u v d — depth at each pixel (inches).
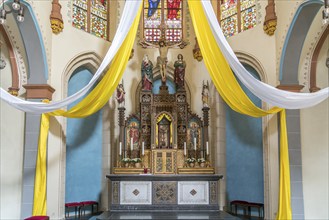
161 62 463.2
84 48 450.3
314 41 395.5
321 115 397.1
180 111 458.0
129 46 333.4
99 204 463.8
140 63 504.7
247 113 366.6
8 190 379.9
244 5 461.7
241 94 345.1
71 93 453.1
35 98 387.9
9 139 386.3
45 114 377.1
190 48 512.4
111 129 476.7
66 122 436.1
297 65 394.0
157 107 456.8
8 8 350.3
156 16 522.6
